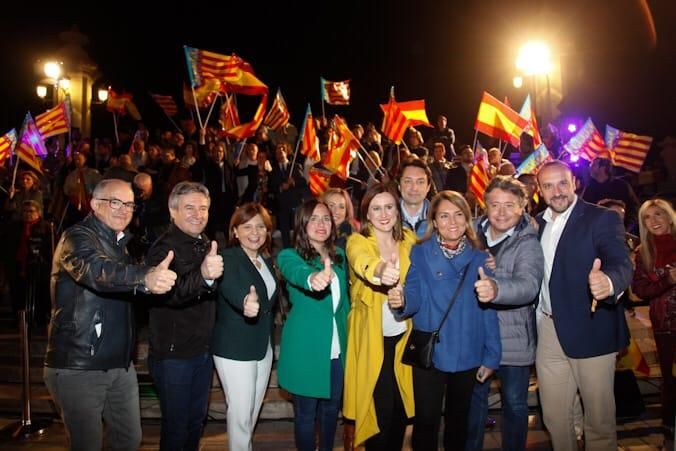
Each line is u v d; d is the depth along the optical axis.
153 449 5.05
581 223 3.91
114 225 3.63
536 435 5.26
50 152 11.98
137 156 12.02
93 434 3.53
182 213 3.81
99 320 3.53
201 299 3.87
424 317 3.78
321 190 8.45
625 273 3.50
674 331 4.88
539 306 4.15
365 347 3.92
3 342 6.78
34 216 7.21
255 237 4.07
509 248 3.96
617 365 5.60
